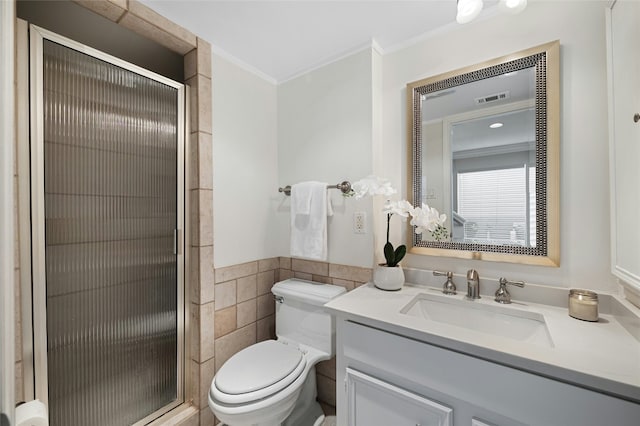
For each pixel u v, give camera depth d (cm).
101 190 116
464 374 80
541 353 73
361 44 150
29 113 98
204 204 145
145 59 147
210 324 147
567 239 108
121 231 122
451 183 133
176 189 142
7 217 46
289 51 157
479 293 122
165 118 138
